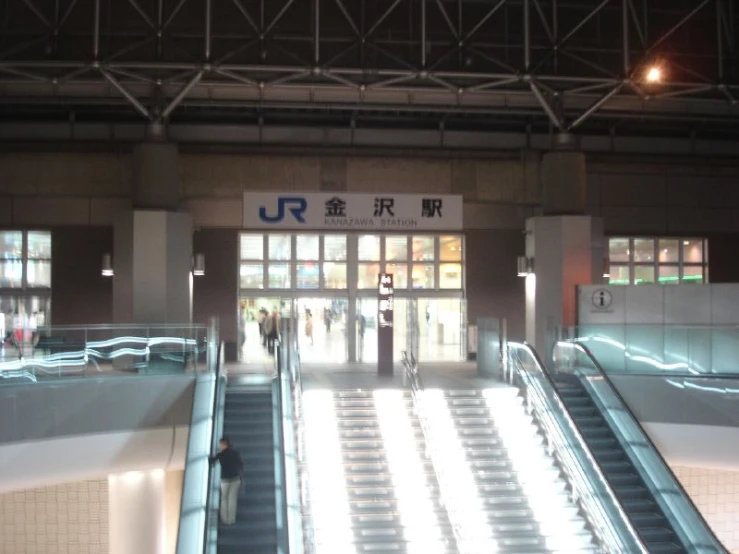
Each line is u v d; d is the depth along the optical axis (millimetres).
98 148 26438
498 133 28078
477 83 24172
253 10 23547
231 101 25391
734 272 29328
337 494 14883
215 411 15656
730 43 23766
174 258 23484
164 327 18672
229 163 26922
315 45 21391
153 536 20297
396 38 24047
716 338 18797
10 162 26328
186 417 17625
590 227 24547
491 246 28000
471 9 24516
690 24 24875
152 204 23500
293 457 13445
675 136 29109
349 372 23234
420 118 27672
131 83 23484
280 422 14367
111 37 23031
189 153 26812
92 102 24844
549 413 16766
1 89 24016
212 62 21188
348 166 27281
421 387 17406
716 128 28859
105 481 22109
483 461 16000
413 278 28406
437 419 17438
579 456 15156
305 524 13477
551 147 25094
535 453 16484
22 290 26500
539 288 24734
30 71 22500
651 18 24828
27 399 15609
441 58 22047
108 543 22094
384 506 14633
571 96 25203
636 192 28641
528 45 22281
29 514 22016
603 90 24453
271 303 27812
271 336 27062
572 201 24656
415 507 14641
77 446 16359
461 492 15070
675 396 18422
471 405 18266
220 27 23453
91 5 22953
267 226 26562
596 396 18328
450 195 27188
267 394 17953
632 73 22266
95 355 17625
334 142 27375
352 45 21656
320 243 28156
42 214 26344
